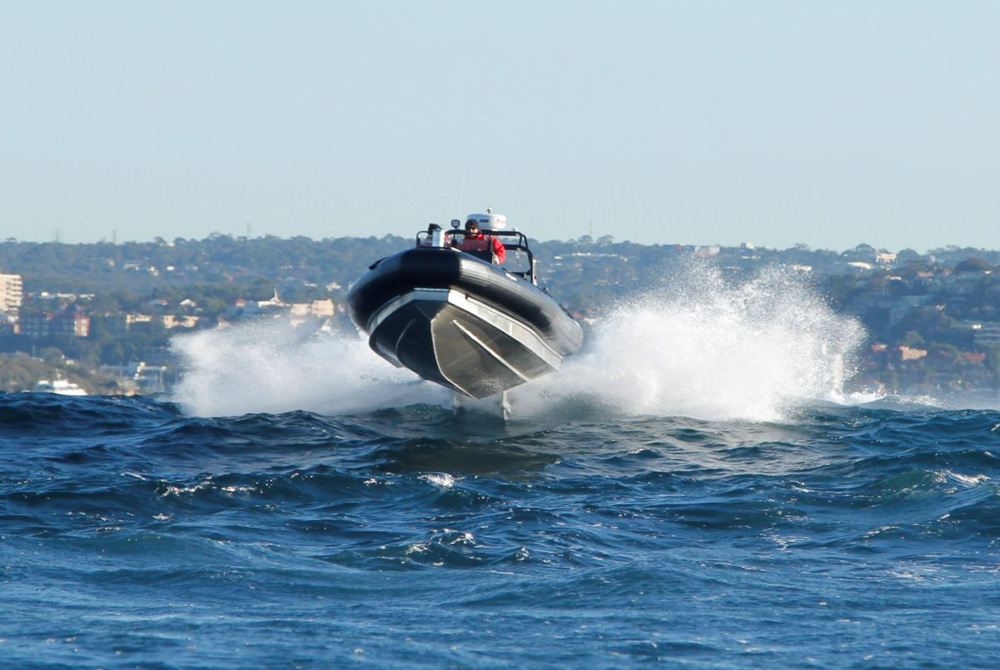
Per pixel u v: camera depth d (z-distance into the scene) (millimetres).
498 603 31484
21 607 30281
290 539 38188
